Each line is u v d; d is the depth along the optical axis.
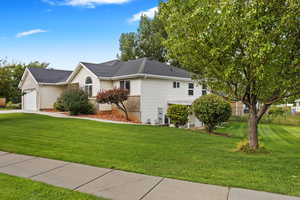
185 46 6.00
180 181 4.05
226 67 5.77
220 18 5.14
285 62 5.21
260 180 4.07
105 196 3.41
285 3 4.78
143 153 6.09
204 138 8.75
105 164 5.07
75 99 16.25
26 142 7.48
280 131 14.12
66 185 3.87
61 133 9.18
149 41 35.31
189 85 19.95
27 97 23.31
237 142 8.02
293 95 5.79
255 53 4.65
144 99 15.85
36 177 4.29
